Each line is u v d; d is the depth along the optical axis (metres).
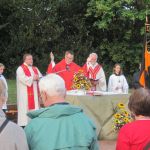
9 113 11.01
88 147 3.15
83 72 10.29
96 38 24.52
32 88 10.38
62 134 3.13
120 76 11.50
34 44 23.28
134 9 23.11
